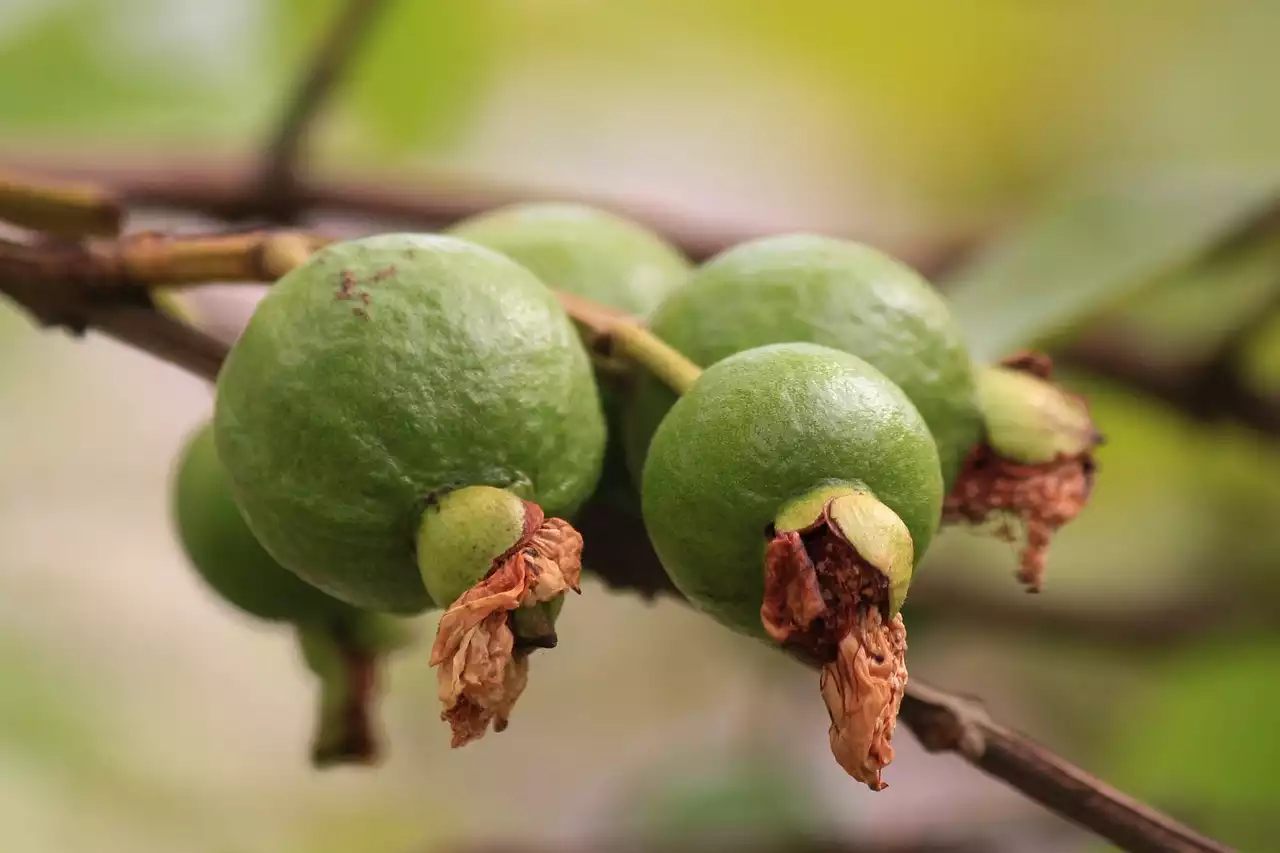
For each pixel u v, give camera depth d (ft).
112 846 2.34
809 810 2.28
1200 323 1.76
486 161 1.99
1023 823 2.24
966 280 1.50
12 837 2.20
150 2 1.75
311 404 1.23
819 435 1.21
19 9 1.72
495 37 1.93
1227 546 2.12
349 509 1.23
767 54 2.12
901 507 1.22
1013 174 2.22
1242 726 1.81
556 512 1.25
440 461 1.23
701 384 1.23
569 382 1.25
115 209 1.33
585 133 2.09
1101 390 1.92
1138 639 2.20
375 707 1.41
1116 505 2.24
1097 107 2.11
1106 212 1.51
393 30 1.84
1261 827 1.78
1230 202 1.51
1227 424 1.82
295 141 1.59
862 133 2.21
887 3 2.07
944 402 1.30
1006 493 1.31
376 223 1.68
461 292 1.24
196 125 1.80
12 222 1.34
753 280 1.30
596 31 2.03
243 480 1.24
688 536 1.22
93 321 1.35
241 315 1.46
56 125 1.76
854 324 1.29
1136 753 1.84
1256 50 1.73
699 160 2.17
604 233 1.37
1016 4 2.04
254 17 1.78
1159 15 1.99
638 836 2.27
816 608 1.19
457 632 1.20
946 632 2.28
